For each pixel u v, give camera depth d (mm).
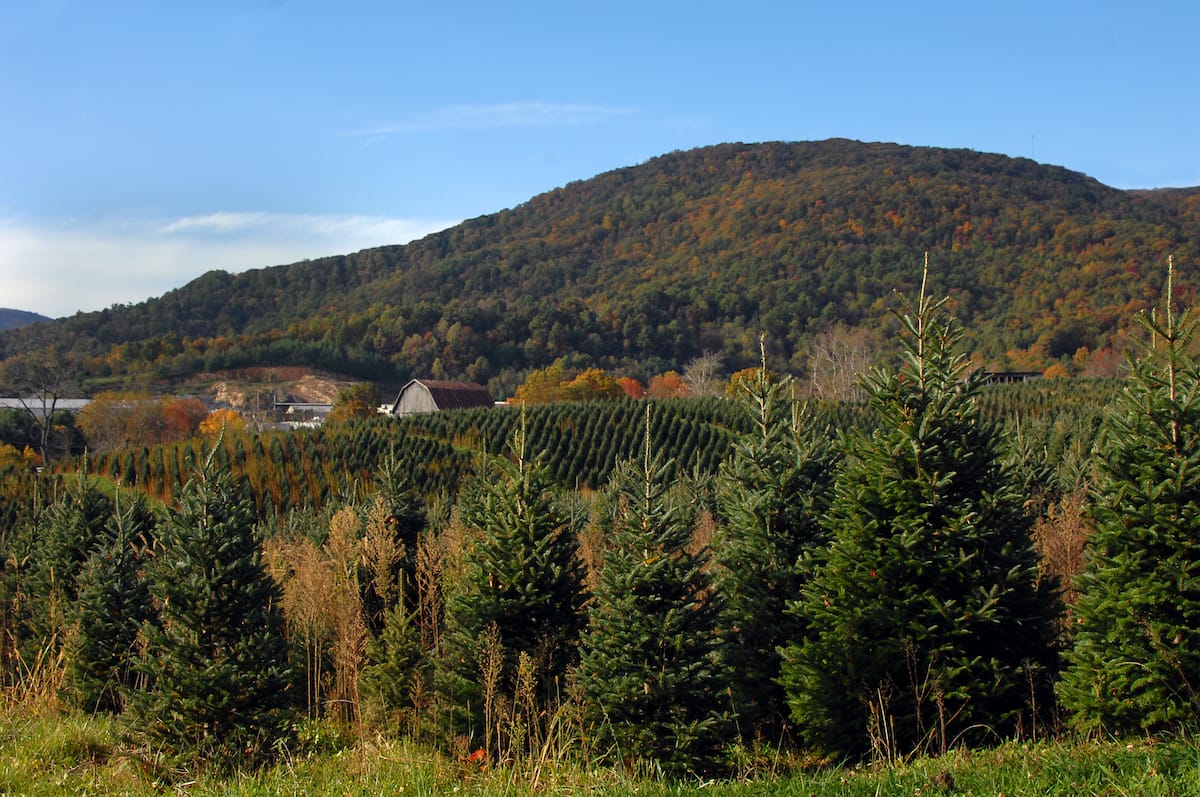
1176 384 8227
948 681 8203
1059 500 17328
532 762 7617
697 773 8414
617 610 8898
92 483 19203
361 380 90000
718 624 9664
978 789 5637
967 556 8414
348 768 7902
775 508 10688
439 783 6973
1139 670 7648
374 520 13312
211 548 8727
